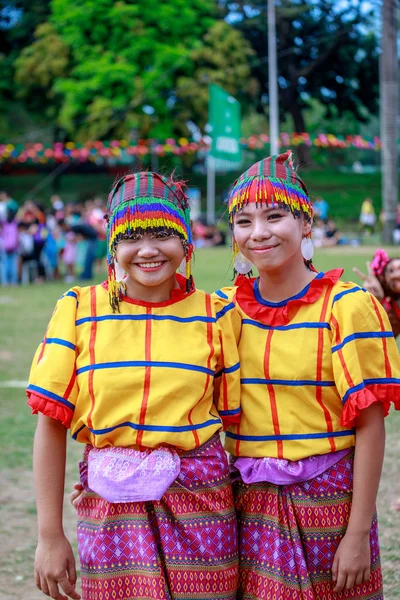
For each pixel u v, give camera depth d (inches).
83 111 1294.3
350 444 94.0
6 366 315.3
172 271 93.4
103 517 90.9
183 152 1305.4
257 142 1129.4
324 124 1812.3
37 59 1346.0
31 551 153.6
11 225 638.5
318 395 93.4
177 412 90.5
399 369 93.7
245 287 98.6
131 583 89.7
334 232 1002.7
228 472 94.7
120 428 90.8
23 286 629.0
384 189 984.3
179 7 1296.8
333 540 92.5
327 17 1363.2
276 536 92.5
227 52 1301.7
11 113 1614.2
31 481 190.5
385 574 136.9
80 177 1583.4
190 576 89.1
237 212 95.7
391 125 967.0
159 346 92.0
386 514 162.6
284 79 1469.0
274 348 94.7
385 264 149.4
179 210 94.0
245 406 95.7
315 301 94.9
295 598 91.4
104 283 98.0
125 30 1279.5
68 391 92.4
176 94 1283.2
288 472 92.3
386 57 940.6
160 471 89.2
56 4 1304.1
